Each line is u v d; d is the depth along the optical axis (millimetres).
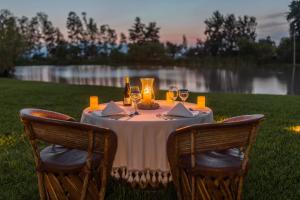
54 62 76000
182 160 2629
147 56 72062
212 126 2402
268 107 8211
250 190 3248
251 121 2455
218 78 31953
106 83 24953
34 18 73750
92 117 3104
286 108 8039
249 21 72375
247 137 2518
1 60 34469
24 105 8773
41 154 2848
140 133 2877
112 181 3340
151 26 75625
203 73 42375
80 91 12578
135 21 75750
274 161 4047
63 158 2742
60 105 8812
